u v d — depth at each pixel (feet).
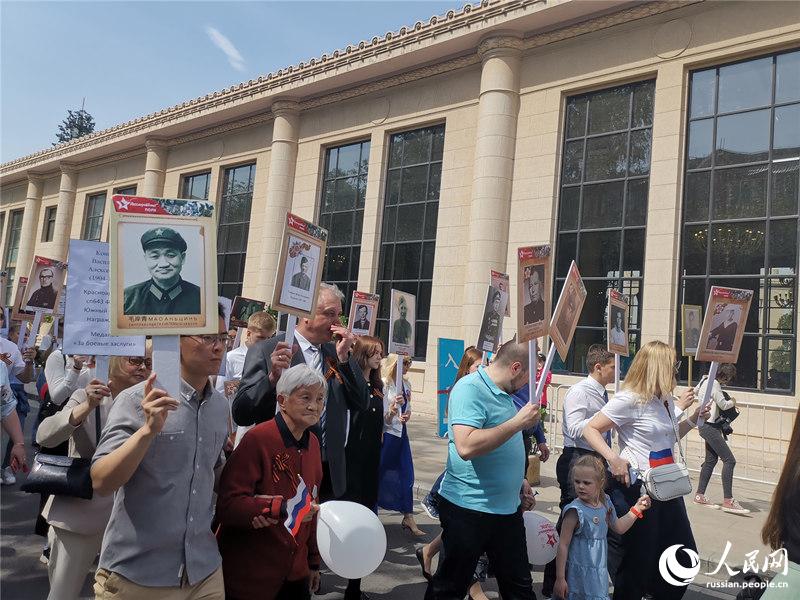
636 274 41.83
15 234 108.27
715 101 39.93
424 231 53.83
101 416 11.18
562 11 44.27
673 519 13.14
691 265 39.63
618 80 43.68
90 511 10.39
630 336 41.52
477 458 11.33
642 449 13.17
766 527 7.66
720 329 16.67
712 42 39.65
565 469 15.71
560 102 46.09
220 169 73.97
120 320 7.54
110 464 7.38
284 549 9.41
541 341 43.73
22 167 102.17
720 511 24.08
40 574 15.21
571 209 45.44
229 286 70.90
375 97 58.54
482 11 47.70
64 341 10.77
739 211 38.19
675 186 40.09
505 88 47.60
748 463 32.19
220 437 8.94
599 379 16.22
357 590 14.10
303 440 9.97
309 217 62.34
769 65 38.09
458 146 51.80
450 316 50.11
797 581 7.03
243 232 70.54
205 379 8.82
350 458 14.75
